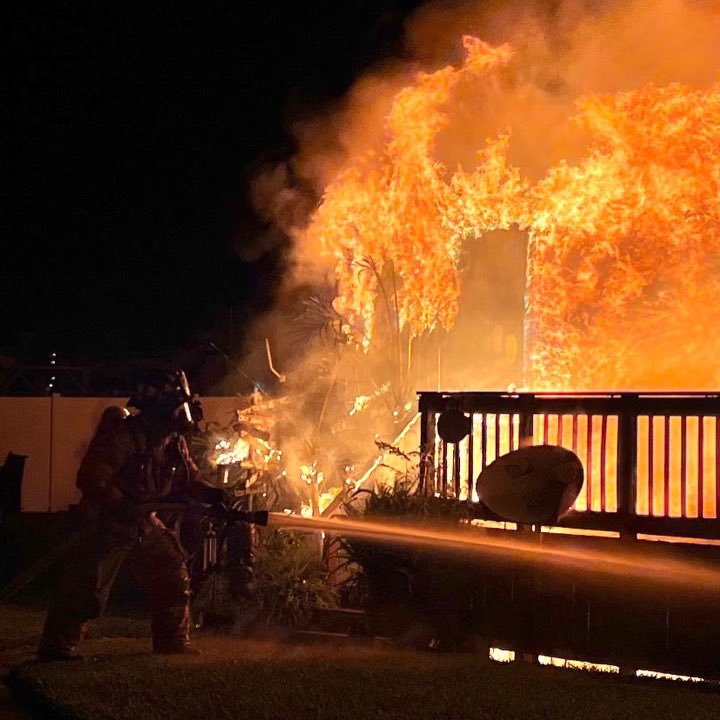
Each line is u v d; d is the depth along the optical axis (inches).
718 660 291.9
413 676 290.5
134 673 293.6
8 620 386.3
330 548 382.6
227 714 253.8
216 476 399.9
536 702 263.4
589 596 312.3
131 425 317.7
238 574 350.9
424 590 332.2
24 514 800.3
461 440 347.9
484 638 327.0
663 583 301.4
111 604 432.5
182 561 328.2
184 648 325.7
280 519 323.6
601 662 309.1
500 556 324.8
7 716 270.8
